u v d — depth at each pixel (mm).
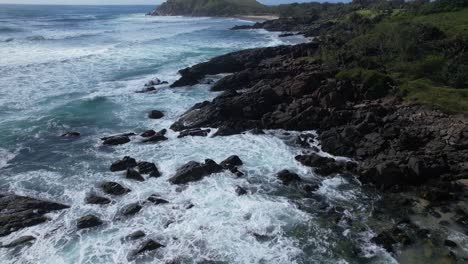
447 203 19578
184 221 17984
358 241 16859
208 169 22125
